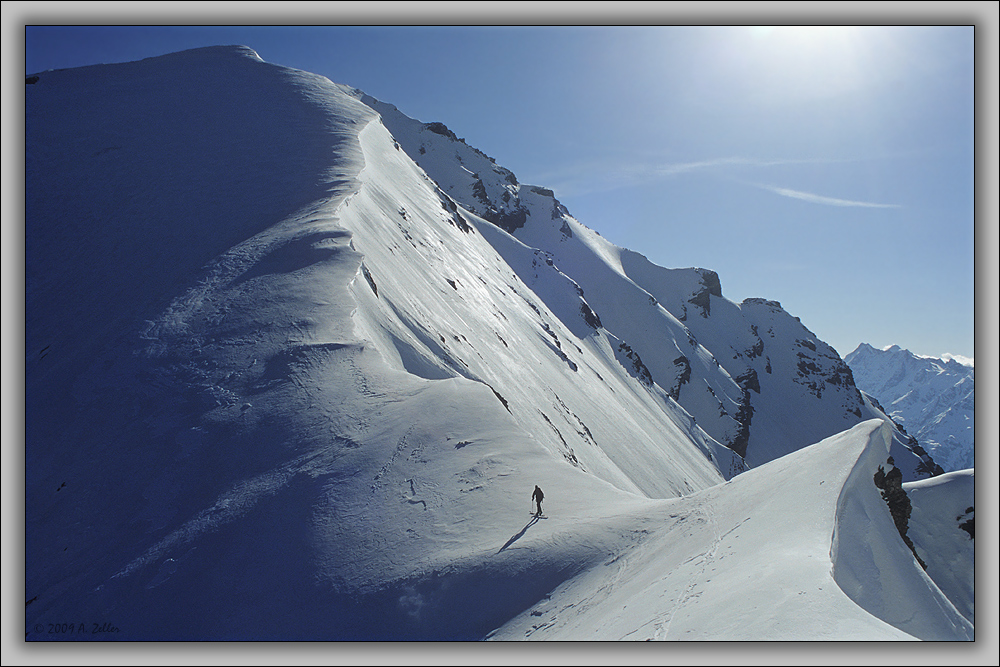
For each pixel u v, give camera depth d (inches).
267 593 807.7
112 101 3073.3
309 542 865.5
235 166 2437.3
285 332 1344.7
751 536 632.4
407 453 1001.5
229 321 1395.2
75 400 1248.8
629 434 3710.6
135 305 1545.3
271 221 1909.4
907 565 609.6
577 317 5797.2
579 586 703.7
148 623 801.6
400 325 1669.5
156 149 2583.7
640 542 756.6
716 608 486.3
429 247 2938.0
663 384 7465.6
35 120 2800.2
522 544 784.9
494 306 3321.9
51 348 1456.7
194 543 895.7
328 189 2215.8
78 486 1046.4
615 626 552.4
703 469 4832.7
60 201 2178.9
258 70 3681.1
